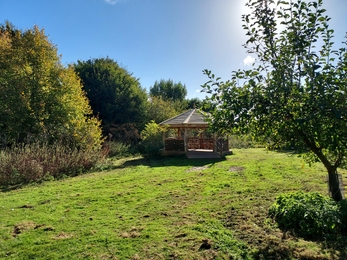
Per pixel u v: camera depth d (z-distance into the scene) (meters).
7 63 14.75
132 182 8.52
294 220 4.17
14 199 6.96
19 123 14.20
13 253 3.78
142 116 24.53
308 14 3.55
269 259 3.34
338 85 3.20
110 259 3.47
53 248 3.86
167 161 13.76
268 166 10.23
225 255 3.46
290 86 3.43
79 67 24.94
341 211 4.05
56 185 8.78
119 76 25.36
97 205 6.00
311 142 4.22
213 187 7.19
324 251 3.44
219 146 15.23
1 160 9.85
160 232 4.25
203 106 3.84
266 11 3.80
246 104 3.41
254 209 5.13
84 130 14.97
